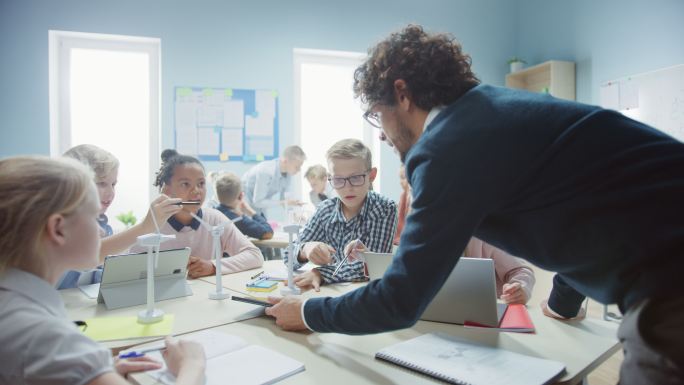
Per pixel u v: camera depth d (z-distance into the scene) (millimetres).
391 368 857
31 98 3443
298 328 1061
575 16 4027
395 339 1016
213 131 3814
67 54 3639
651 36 3389
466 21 4508
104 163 1582
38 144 3465
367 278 1607
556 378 806
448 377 791
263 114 3934
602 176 663
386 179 4406
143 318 1127
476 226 743
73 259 778
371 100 958
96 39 3688
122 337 1025
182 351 851
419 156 790
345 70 4398
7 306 691
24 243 718
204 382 778
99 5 3547
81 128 3729
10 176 723
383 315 799
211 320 1147
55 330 680
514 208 737
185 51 3738
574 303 1104
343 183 1831
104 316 1189
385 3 4258
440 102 889
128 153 3824
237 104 3867
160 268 1382
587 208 660
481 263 1079
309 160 4336
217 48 3809
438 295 1130
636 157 659
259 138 3930
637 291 615
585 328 1080
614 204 638
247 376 807
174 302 1315
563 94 4023
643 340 596
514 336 1024
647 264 602
